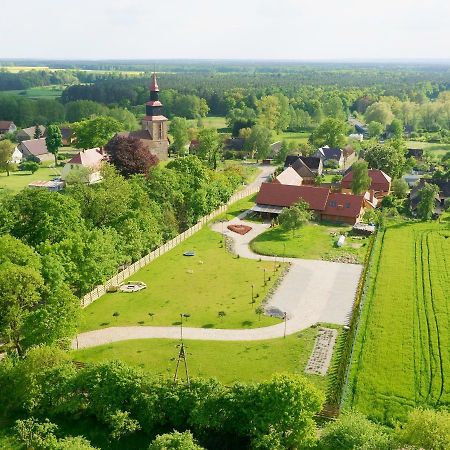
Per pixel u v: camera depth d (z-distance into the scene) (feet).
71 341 219.00
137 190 347.15
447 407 183.62
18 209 284.82
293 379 163.53
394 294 274.57
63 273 240.94
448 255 333.21
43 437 164.25
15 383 178.40
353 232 381.60
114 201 321.11
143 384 173.58
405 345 224.74
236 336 233.76
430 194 414.41
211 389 169.78
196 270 309.63
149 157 483.51
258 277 299.79
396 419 177.88
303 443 155.53
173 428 169.99
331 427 155.43
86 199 322.75
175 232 354.13
